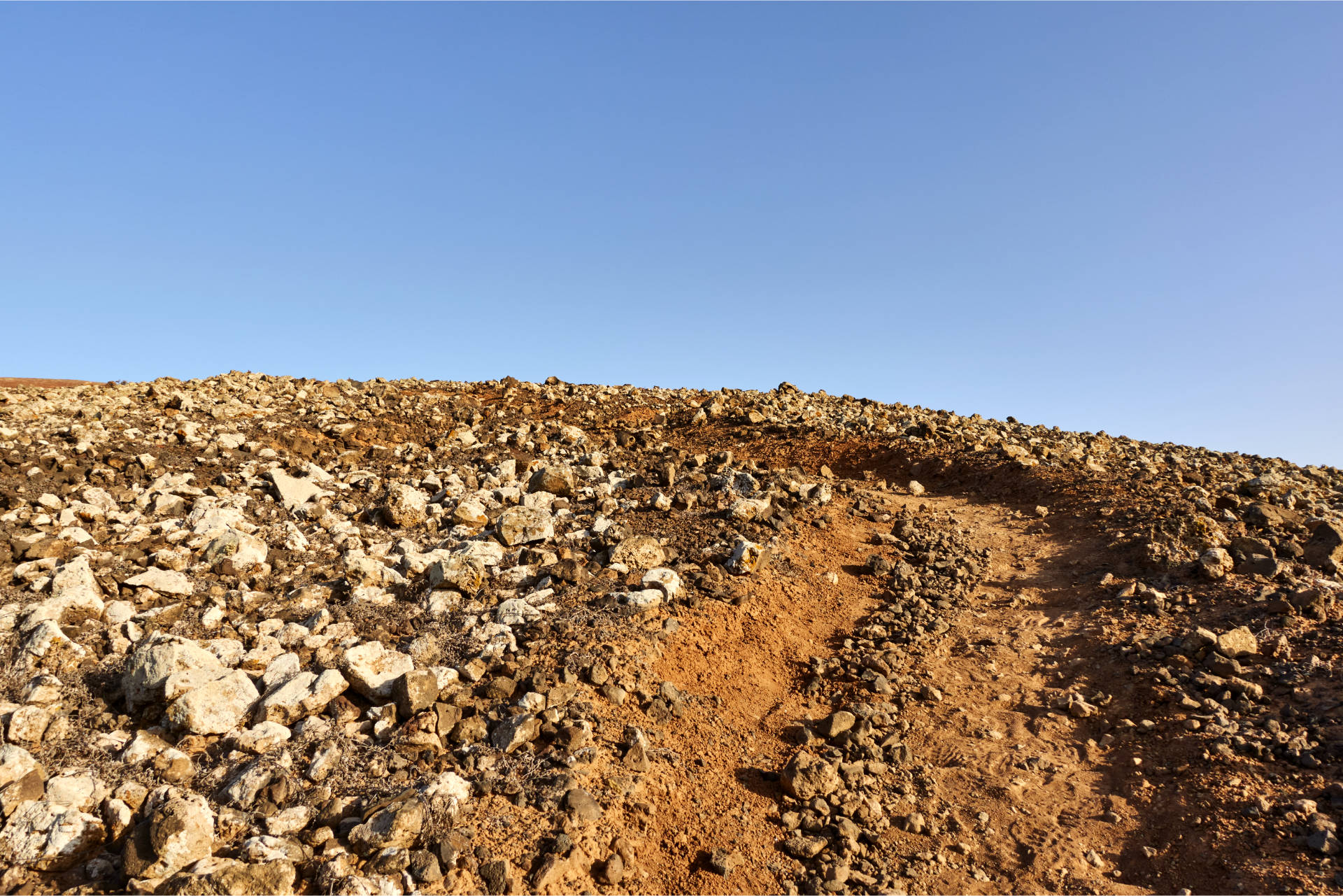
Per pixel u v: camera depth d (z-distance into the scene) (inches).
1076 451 596.1
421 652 296.2
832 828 258.1
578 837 229.6
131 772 227.5
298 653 293.7
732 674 327.0
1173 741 291.3
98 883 195.2
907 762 297.3
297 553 394.6
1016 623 384.5
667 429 684.7
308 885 202.5
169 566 357.1
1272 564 383.2
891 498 538.0
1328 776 260.1
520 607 333.4
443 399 756.0
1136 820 263.9
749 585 383.6
